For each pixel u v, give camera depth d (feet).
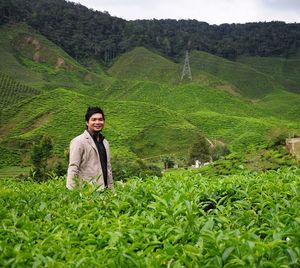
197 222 12.50
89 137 20.63
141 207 15.08
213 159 256.52
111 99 606.14
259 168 39.99
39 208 15.11
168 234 11.83
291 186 16.01
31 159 190.80
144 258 10.10
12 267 10.03
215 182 18.92
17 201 16.65
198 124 431.02
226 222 13.23
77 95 417.49
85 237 12.06
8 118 388.98
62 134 344.90
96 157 20.66
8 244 11.65
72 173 20.04
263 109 554.46
